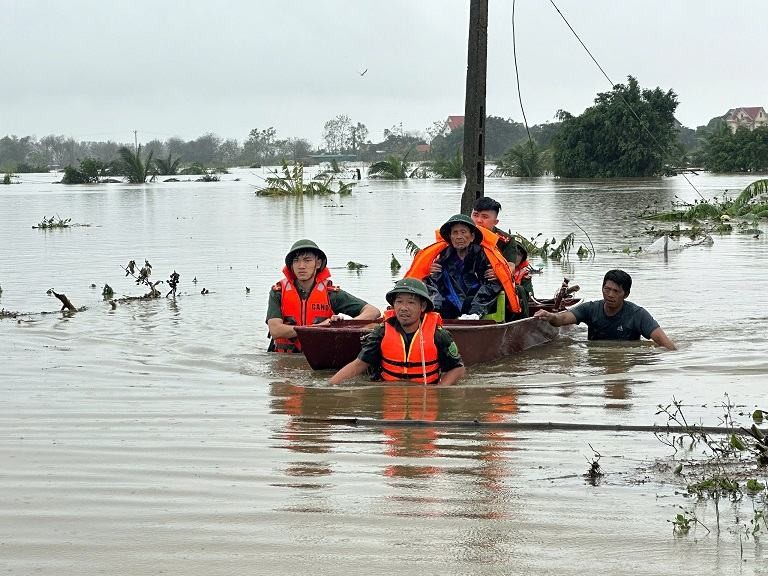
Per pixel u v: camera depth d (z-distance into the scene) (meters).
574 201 40.84
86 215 35.28
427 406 7.16
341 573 3.96
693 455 5.62
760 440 5.50
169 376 8.50
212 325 11.60
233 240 24.14
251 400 7.45
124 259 19.72
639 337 10.18
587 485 5.07
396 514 4.64
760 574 3.90
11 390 7.83
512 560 4.07
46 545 4.29
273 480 5.21
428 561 4.07
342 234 25.53
